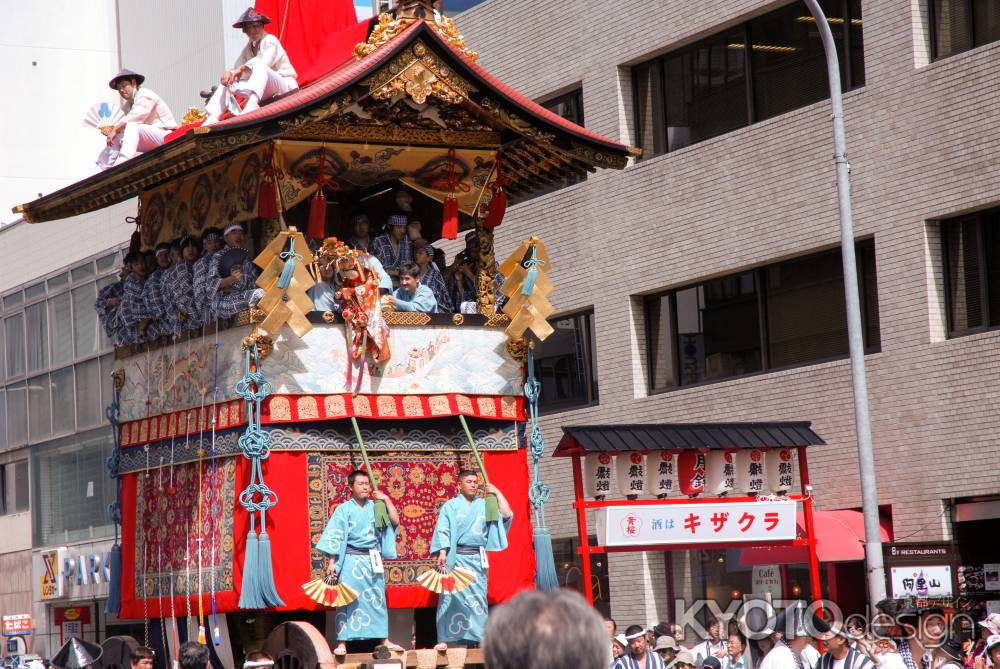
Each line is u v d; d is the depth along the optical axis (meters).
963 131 19.48
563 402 26.48
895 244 20.36
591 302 25.42
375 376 13.21
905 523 20.02
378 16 14.41
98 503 32.78
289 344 12.88
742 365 23.11
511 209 27.06
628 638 13.78
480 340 13.79
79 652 12.35
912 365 20.05
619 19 24.92
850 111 21.08
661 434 16.50
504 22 27.27
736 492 16.97
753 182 22.52
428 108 13.52
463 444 13.70
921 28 20.28
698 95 23.98
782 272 22.47
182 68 36.00
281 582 12.60
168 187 14.69
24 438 35.72
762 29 22.86
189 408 13.65
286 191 13.22
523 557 13.72
